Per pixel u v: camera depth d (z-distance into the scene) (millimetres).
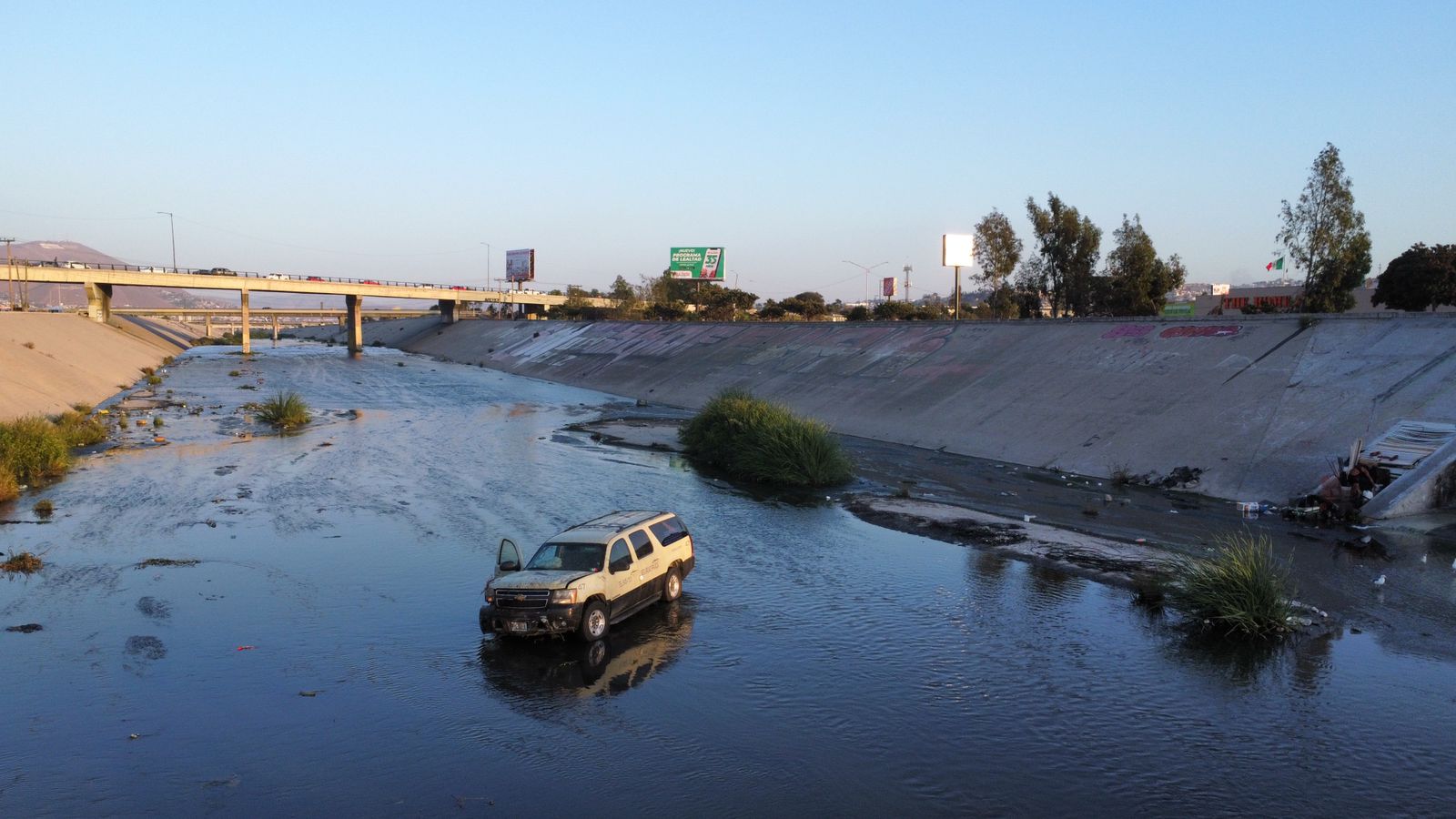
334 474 35000
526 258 155000
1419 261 52344
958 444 41688
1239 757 11773
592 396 73938
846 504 29438
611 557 16672
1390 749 12008
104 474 34500
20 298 122875
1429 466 25578
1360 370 32375
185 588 19562
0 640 16109
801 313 117625
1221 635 16484
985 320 57969
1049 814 10359
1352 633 16469
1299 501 26516
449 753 11828
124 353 88125
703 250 134000
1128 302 67000
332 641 16219
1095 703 13516
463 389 77750
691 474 35719
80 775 11133
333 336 191500
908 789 10914
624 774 11250
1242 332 40219
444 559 22203
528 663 15086
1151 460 33250
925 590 19531
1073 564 21344
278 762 11547
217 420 52625
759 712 13188
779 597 19047
